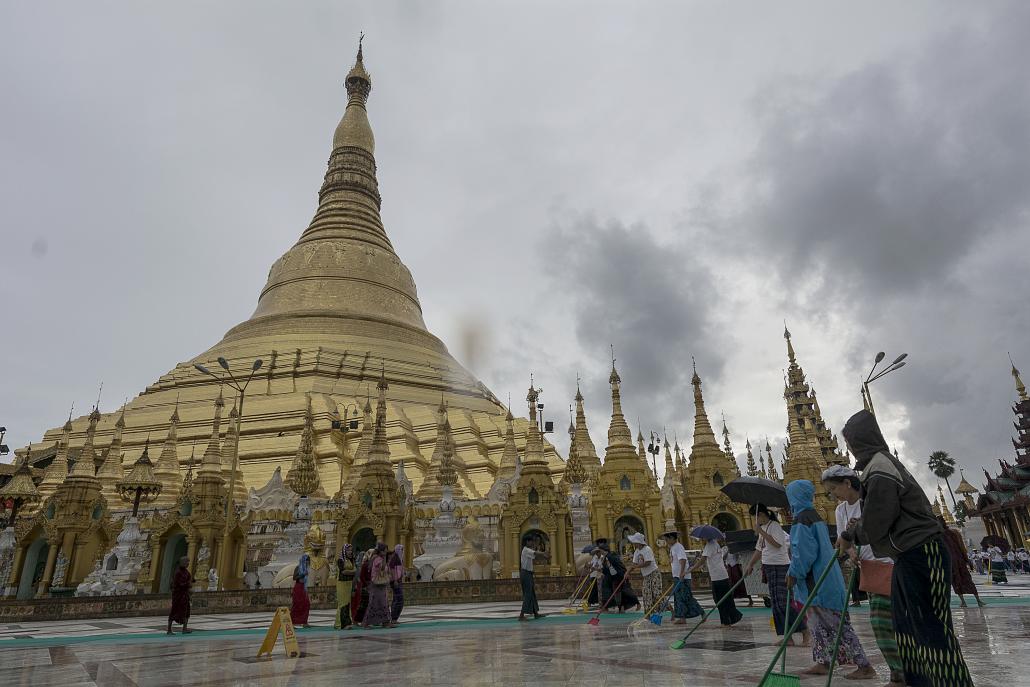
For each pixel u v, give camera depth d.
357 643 13.34
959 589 17.36
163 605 26.33
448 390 76.50
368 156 95.56
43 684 8.81
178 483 50.62
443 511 39.44
